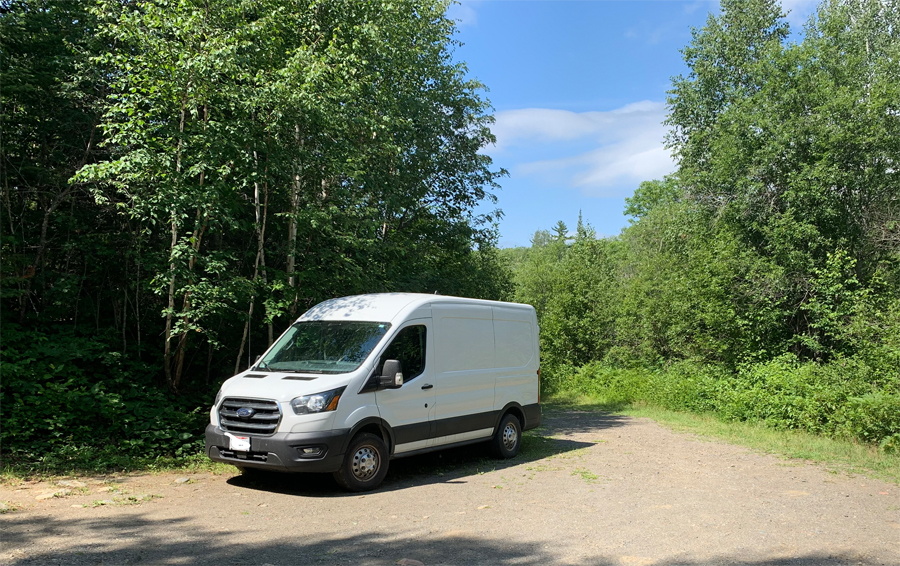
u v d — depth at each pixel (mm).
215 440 7289
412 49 15562
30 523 5395
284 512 6184
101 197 10055
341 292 12477
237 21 10992
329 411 7039
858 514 6363
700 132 25516
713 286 20359
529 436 12625
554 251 48938
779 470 8898
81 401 8828
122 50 10578
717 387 17125
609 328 32125
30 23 10852
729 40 25625
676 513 6316
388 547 5051
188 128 10391
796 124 19938
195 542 5031
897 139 19062
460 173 18500
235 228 10391
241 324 12102
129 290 11867
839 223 19906
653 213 38594
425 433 8328
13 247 10617
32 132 11344
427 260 17219
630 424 15031
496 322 10039
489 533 5520
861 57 20875
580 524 5852
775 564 4719
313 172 12117
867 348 15047
